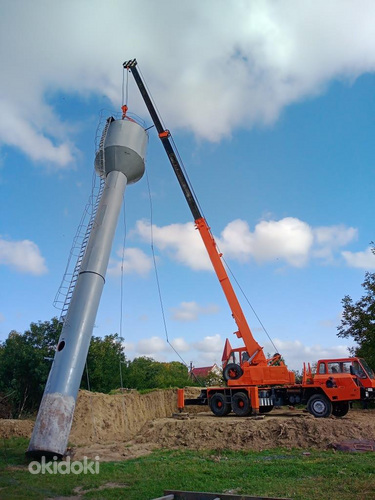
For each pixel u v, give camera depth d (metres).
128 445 17.78
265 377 23.05
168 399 31.69
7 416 27.09
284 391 22.89
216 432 17.91
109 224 17.78
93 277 16.44
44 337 32.78
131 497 9.33
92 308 15.91
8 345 32.06
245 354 24.36
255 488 9.75
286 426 17.16
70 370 14.56
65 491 9.99
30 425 20.84
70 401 14.12
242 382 23.47
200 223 24.91
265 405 22.77
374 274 33.41
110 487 10.39
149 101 25.16
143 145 20.41
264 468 12.05
